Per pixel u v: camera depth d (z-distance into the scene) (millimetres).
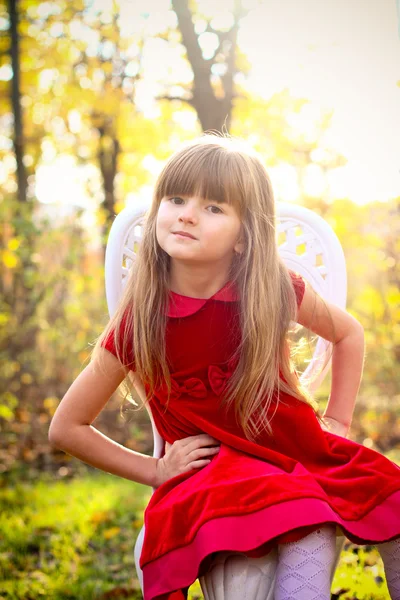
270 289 1535
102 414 5359
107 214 5852
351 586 2096
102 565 2832
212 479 1345
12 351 5387
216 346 1537
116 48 6199
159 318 1539
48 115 6688
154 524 1323
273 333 1521
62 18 6230
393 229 5082
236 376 1501
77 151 6730
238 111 5711
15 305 5426
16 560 2939
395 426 5129
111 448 1533
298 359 1686
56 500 3938
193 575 1224
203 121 5395
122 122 6352
